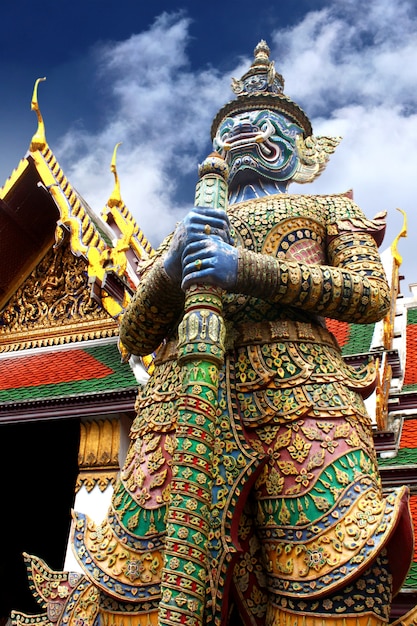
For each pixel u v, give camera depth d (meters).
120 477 4.73
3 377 9.09
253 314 4.75
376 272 4.82
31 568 5.39
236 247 4.56
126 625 4.19
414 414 8.87
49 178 9.67
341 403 4.41
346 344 8.92
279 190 5.67
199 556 3.65
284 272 4.43
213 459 4.21
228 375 4.55
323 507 4.05
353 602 3.84
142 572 4.23
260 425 4.39
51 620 4.99
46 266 10.41
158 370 4.93
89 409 7.51
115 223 10.09
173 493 3.76
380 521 3.88
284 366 4.50
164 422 4.56
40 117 9.98
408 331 11.48
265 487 4.29
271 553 4.16
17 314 10.35
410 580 6.00
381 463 7.62
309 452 4.21
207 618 3.94
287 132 5.75
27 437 9.80
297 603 3.96
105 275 8.49
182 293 4.76
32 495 10.65
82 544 4.61
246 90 6.12
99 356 9.10
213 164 4.79
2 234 10.27
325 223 5.19
